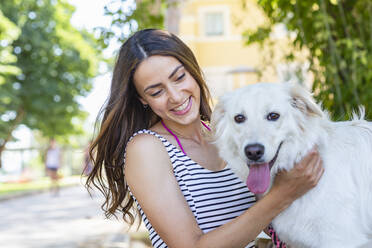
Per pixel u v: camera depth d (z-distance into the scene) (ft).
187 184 7.50
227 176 8.02
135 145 7.51
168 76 7.63
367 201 7.65
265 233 8.87
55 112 70.28
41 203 43.70
